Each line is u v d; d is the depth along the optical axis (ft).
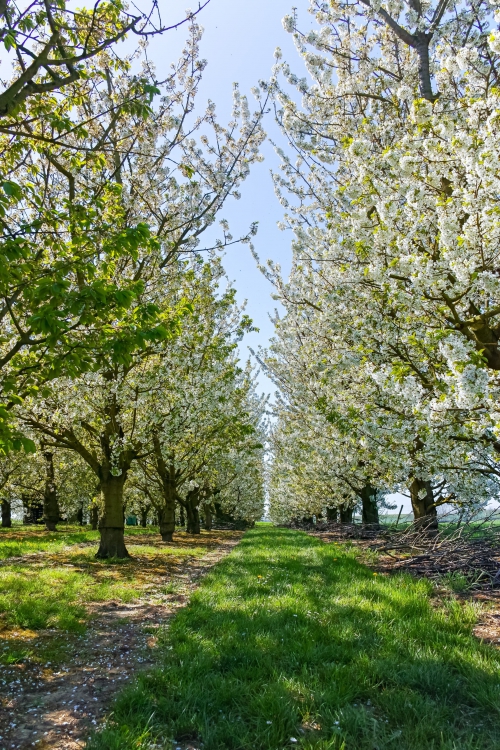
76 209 17.48
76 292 14.55
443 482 33.65
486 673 12.25
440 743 9.51
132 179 34.06
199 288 43.29
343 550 39.81
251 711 11.10
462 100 20.40
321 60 33.14
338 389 31.83
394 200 20.80
